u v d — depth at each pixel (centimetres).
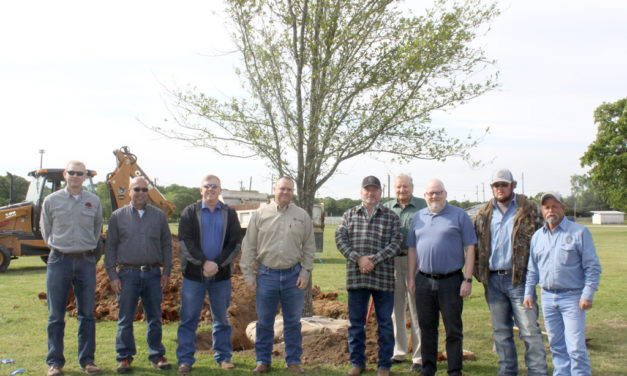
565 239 420
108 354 564
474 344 628
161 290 512
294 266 504
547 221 428
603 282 1205
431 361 476
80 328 491
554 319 432
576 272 418
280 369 502
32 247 1485
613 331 695
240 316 746
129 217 496
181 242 498
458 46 605
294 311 502
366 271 478
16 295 998
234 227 511
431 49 586
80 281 486
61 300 479
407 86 622
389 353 485
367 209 504
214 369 502
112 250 495
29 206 1483
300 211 509
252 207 1731
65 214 476
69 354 560
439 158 634
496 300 462
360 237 494
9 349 587
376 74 628
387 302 492
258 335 500
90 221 489
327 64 621
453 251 472
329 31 617
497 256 457
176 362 528
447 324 471
